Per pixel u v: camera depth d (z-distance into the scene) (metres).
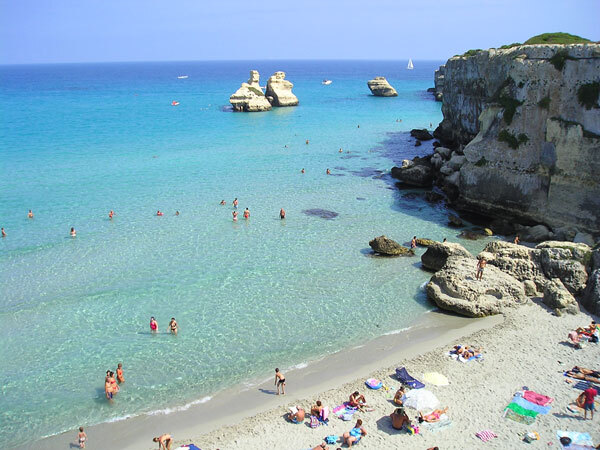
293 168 65.50
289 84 135.88
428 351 26.53
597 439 19.44
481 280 31.62
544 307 30.83
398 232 43.81
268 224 45.28
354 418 21.42
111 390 23.09
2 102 140.00
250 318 30.02
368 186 57.50
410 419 20.98
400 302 32.09
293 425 21.11
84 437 20.23
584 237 37.53
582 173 38.28
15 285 33.72
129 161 67.94
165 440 19.64
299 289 33.59
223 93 175.88
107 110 121.56
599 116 36.94
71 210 48.03
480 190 46.31
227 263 37.34
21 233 42.31
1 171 61.09
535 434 19.75
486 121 46.50
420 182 56.97
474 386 23.25
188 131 92.81
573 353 25.73
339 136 88.38
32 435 20.97
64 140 81.31
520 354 25.83
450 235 43.12
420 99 153.12
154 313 30.55
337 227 44.78
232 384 24.16
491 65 52.44
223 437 20.52
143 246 40.16
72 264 36.88
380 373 24.73
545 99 40.88
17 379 24.52
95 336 28.16
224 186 56.91
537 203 42.16
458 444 19.56
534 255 33.94
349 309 31.14
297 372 25.03
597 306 29.50
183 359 26.12
